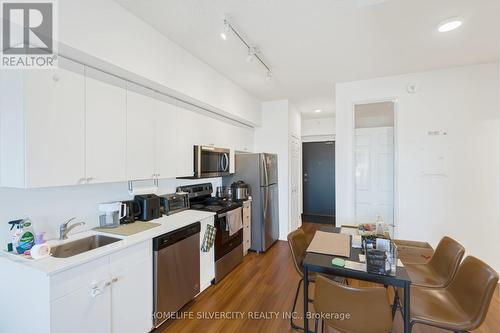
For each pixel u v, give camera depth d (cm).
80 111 165
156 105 229
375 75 316
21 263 138
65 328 134
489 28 206
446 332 191
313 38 223
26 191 167
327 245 185
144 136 215
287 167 433
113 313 160
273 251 379
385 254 141
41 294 129
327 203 621
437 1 172
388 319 121
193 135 280
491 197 279
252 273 301
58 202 185
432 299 162
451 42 231
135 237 183
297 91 384
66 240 178
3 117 145
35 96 141
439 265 194
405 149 312
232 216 304
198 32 212
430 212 301
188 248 226
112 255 159
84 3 153
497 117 276
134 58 186
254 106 412
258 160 372
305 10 182
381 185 327
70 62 160
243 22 198
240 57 261
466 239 288
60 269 130
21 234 153
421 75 304
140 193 246
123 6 177
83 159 166
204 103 277
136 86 208
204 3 174
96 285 149
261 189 371
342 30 210
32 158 139
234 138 377
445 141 295
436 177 298
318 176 627
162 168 235
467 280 150
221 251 284
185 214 261
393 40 227
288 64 281
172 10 182
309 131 613
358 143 338
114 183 225
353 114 337
